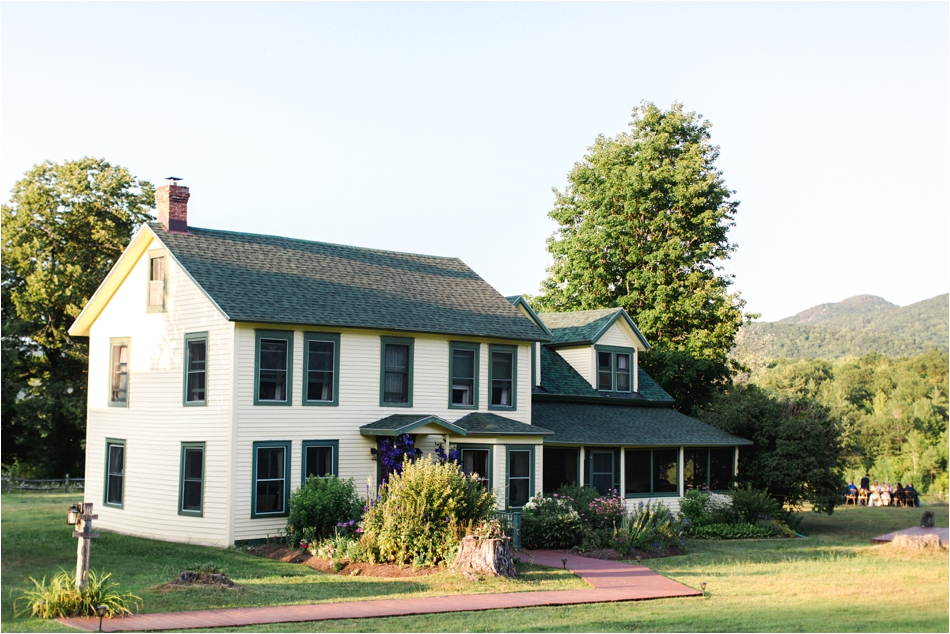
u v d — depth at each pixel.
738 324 47.28
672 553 26.52
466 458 28.44
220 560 22.25
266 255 28.67
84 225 49.22
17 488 44.09
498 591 18.84
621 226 47.31
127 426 28.20
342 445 26.89
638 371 39.53
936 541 26.94
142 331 28.03
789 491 35.59
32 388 49.16
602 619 16.28
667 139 48.84
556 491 30.06
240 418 24.95
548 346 37.34
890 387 99.69
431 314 29.56
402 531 21.39
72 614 15.39
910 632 15.54
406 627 15.27
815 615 16.92
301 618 15.64
